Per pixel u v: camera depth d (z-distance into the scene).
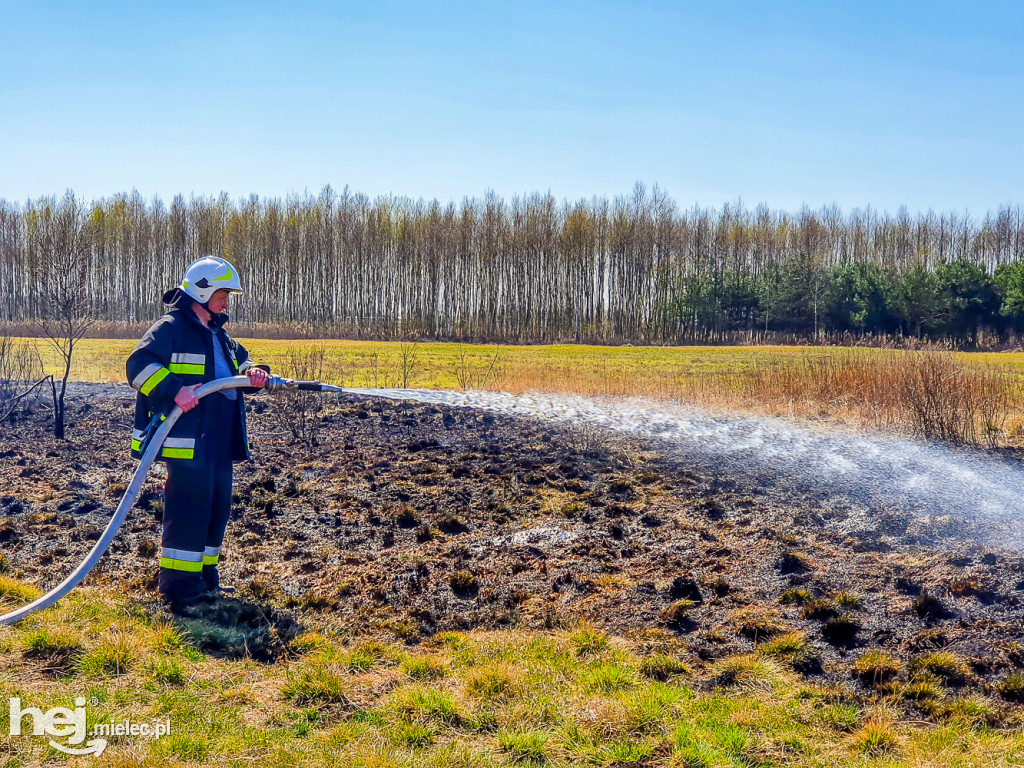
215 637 4.52
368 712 3.69
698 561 5.95
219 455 5.25
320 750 3.29
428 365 25.33
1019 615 4.79
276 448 10.41
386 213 68.12
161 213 70.25
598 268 65.75
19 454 9.77
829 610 4.91
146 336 5.03
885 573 5.58
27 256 54.00
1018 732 3.64
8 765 2.98
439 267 66.44
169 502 5.09
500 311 66.19
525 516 7.25
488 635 4.75
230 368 5.36
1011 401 12.87
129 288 67.94
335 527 6.96
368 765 3.16
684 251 65.75
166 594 5.09
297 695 3.79
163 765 3.04
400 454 10.04
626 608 5.12
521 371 22.45
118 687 3.76
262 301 68.75
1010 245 69.06
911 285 51.53
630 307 64.94
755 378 16.44
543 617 5.02
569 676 4.14
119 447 10.35
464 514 7.28
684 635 4.74
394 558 6.12
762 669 4.25
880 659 4.27
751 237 68.00
